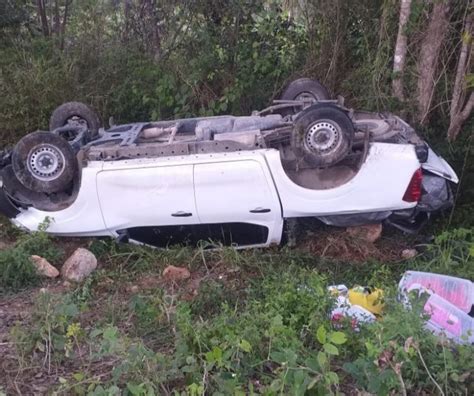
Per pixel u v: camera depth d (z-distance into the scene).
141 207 6.71
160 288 6.25
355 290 5.41
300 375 3.95
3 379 4.73
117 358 4.86
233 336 4.57
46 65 10.29
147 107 10.31
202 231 6.86
